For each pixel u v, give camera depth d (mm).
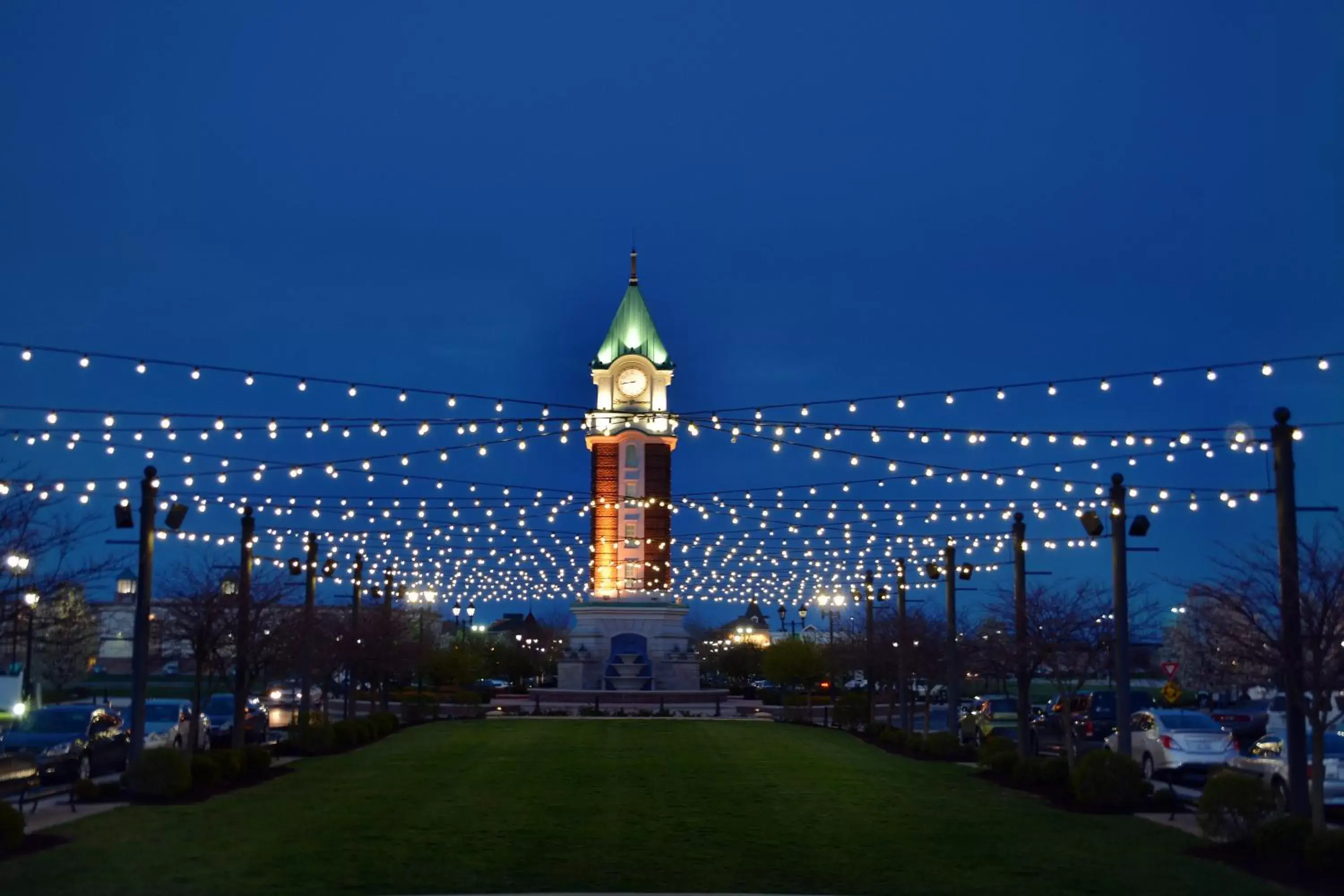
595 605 97688
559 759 36500
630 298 109812
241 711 32750
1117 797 24938
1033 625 33219
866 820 23219
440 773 32125
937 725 65500
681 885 16766
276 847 19609
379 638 51219
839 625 98812
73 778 29625
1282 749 26953
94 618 76312
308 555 41781
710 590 64875
